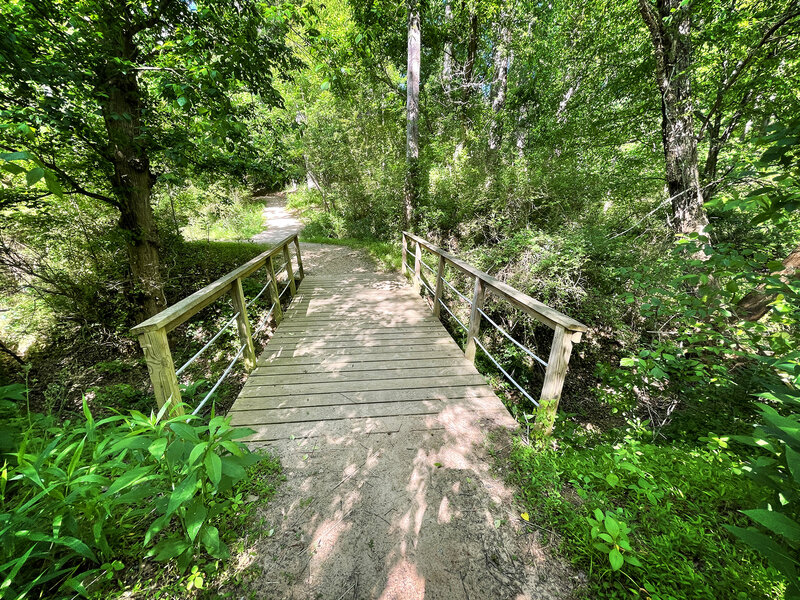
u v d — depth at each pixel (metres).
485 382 2.76
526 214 6.10
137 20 3.68
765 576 1.08
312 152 12.84
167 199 6.08
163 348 1.64
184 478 1.17
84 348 4.91
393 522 1.45
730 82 5.09
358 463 1.82
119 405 3.82
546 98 9.81
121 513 1.36
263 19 3.73
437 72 11.45
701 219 4.95
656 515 1.36
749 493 1.43
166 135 4.10
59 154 3.85
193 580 1.17
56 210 4.67
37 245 4.57
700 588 1.07
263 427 2.12
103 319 5.11
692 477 1.58
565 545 1.32
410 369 2.97
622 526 1.17
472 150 8.40
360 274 7.31
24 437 1.48
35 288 4.54
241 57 3.63
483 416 2.28
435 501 1.57
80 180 4.39
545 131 9.21
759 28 4.62
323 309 4.79
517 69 10.48
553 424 2.06
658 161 7.44
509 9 7.77
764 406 0.95
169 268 5.45
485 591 1.18
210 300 2.26
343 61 3.63
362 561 1.29
